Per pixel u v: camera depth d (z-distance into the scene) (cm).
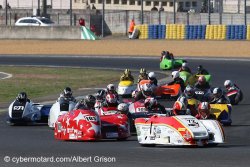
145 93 9294
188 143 6856
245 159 5981
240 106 11288
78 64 19375
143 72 11819
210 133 7019
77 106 7925
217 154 6325
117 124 7800
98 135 7625
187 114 7581
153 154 6353
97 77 16225
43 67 18762
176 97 11944
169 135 6950
